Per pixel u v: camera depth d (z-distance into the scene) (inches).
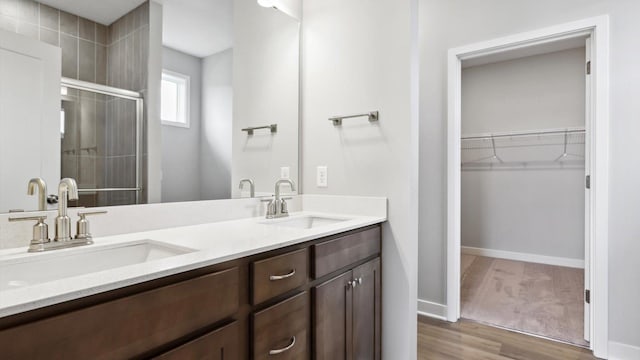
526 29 88.3
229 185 65.9
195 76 60.1
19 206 39.8
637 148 73.8
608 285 76.2
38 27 41.8
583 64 148.3
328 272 51.7
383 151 68.9
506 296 114.7
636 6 74.5
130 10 51.0
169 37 56.3
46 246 37.2
